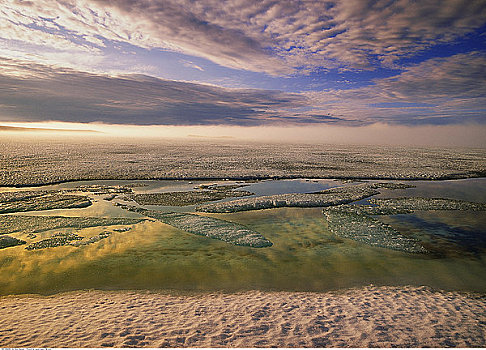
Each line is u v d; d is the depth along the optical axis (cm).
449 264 965
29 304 675
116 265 929
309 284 813
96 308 644
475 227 1386
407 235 1265
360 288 783
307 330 532
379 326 546
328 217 1527
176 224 1367
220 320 574
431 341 490
